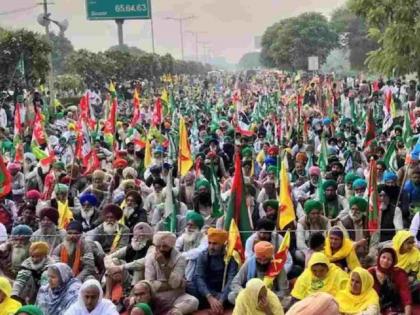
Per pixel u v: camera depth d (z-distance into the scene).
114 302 9.08
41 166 15.69
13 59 34.09
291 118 23.23
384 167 13.80
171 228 11.06
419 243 9.80
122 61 62.34
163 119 25.39
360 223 10.09
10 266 9.75
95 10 51.72
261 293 7.30
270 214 10.52
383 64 30.48
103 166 17.19
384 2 29.72
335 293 8.24
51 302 8.28
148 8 51.31
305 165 15.38
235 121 22.19
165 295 8.82
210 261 9.22
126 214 11.34
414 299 8.87
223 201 11.80
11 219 12.56
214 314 8.90
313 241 9.28
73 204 13.41
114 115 19.69
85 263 9.41
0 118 26.44
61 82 53.31
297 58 90.12
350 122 22.84
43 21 36.53
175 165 15.91
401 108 31.08
